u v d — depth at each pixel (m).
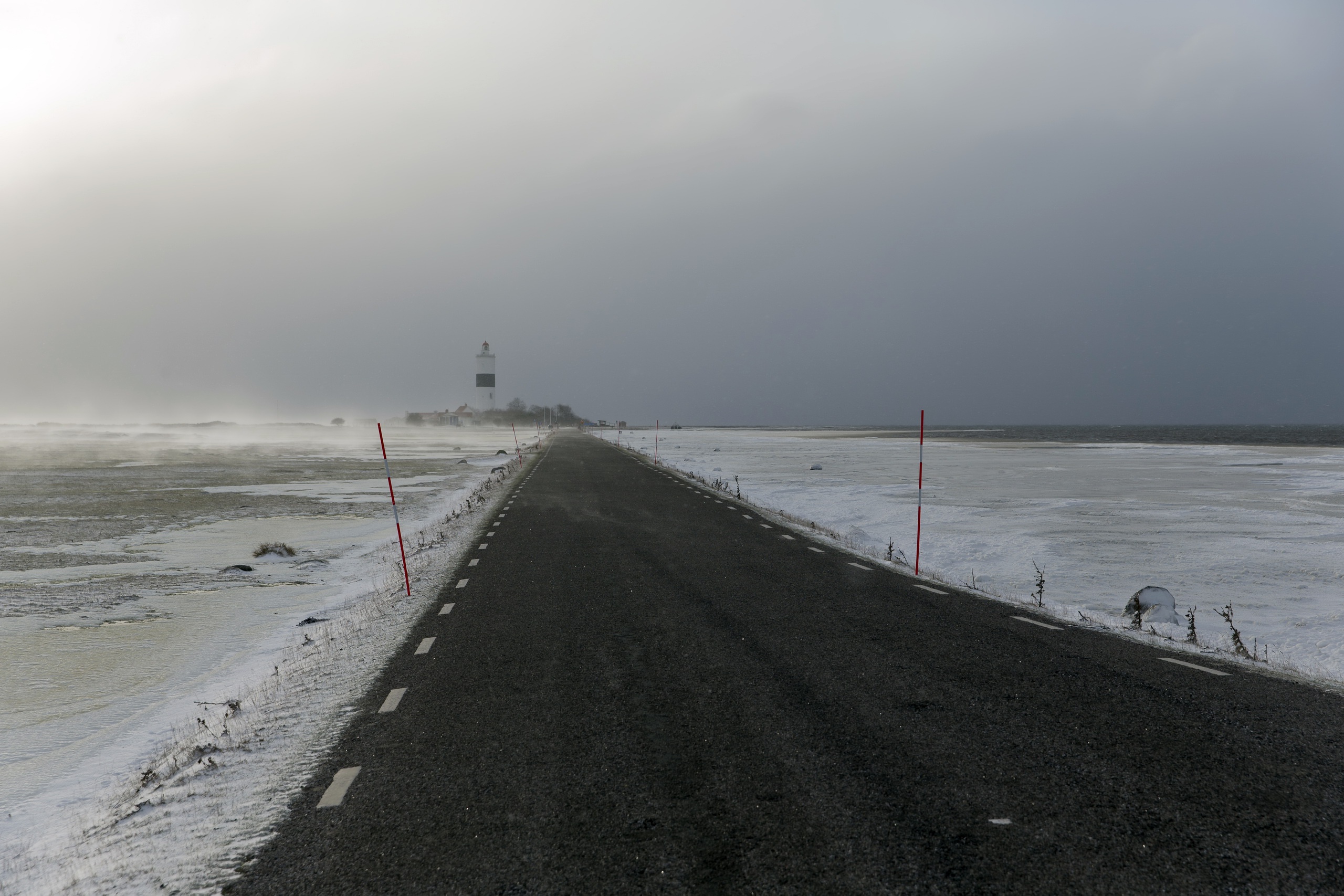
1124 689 6.18
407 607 9.76
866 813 4.09
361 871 3.65
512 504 22.62
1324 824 3.94
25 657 8.84
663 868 3.58
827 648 7.52
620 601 9.80
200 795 4.61
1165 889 3.36
